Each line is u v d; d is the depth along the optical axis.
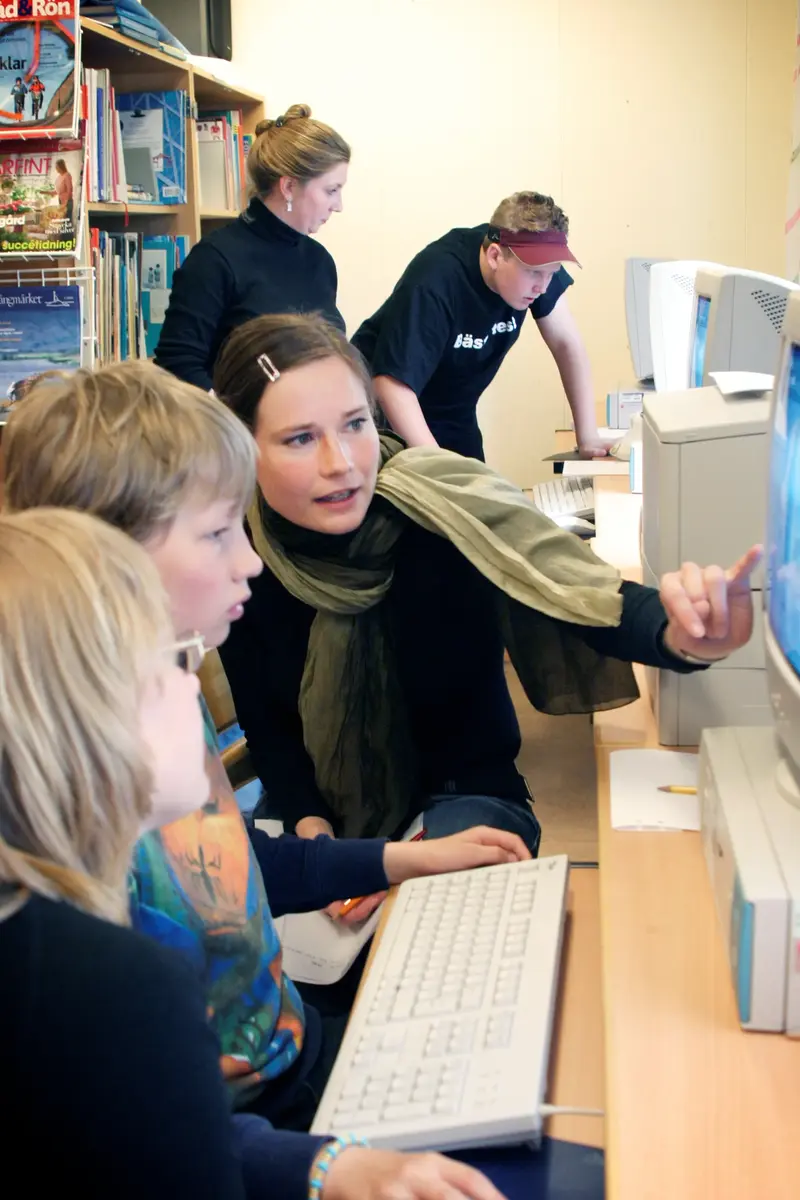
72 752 0.57
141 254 3.34
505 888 1.10
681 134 3.91
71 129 2.43
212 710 1.74
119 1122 0.54
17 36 2.44
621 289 4.06
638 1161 0.70
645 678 1.47
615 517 2.21
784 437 0.97
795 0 3.75
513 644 1.37
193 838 0.95
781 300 2.05
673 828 1.09
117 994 0.55
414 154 4.07
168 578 0.91
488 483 1.41
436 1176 0.72
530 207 2.66
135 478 0.88
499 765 1.54
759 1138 0.72
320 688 1.44
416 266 2.77
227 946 0.95
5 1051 0.54
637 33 3.86
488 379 3.05
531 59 3.93
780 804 0.91
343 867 1.20
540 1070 0.84
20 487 0.91
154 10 3.84
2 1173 0.55
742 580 1.06
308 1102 1.01
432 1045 0.90
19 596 0.58
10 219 2.52
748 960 0.80
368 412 1.32
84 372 0.96
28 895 0.57
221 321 2.79
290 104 4.09
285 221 2.79
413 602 1.46
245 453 0.95
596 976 1.00
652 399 1.40
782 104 3.83
